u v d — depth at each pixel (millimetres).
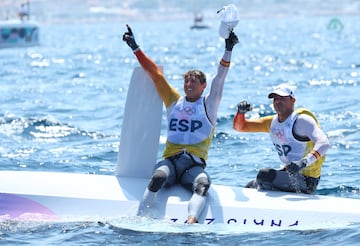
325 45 157250
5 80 85625
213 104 26953
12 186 27281
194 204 25562
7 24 171500
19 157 39781
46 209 26547
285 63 104375
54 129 47812
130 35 28000
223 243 23797
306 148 26781
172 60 118750
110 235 24656
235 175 35844
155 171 26375
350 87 68688
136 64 111750
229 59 26703
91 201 26578
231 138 44156
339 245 23500
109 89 73000
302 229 24984
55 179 27969
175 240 24078
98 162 38906
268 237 24328
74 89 73500
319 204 26203
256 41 187750
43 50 162500
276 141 27344
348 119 49531
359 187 32938
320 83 73125
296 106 56188
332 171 36000
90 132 47094
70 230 25203
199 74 27016
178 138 27062
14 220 26156
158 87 28016
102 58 129125
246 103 27484
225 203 26125
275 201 26375
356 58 110000
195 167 26719
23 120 50219
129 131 28609
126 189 27344
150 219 25672
